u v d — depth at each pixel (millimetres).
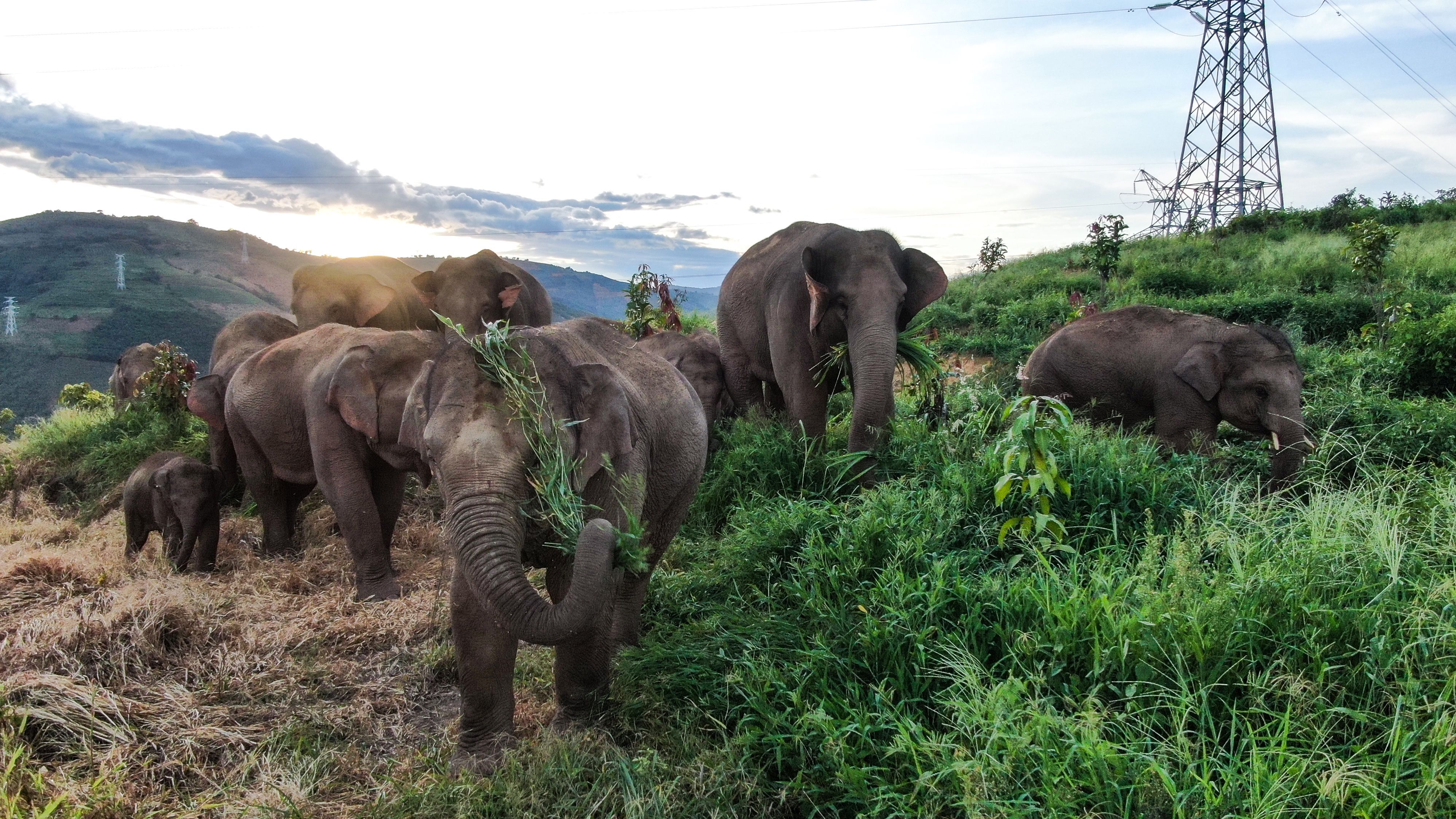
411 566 7293
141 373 15023
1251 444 8328
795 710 3822
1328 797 2850
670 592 5625
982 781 3074
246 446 7621
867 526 5125
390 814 3508
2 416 21375
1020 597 4242
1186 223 63781
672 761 3744
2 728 3957
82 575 6332
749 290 9062
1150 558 4242
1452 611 3604
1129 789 3000
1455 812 2777
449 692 4910
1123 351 8891
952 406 8164
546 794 3482
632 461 4078
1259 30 63469
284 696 4781
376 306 10750
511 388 3604
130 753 4047
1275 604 3914
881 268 7414
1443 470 6285
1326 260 22172
